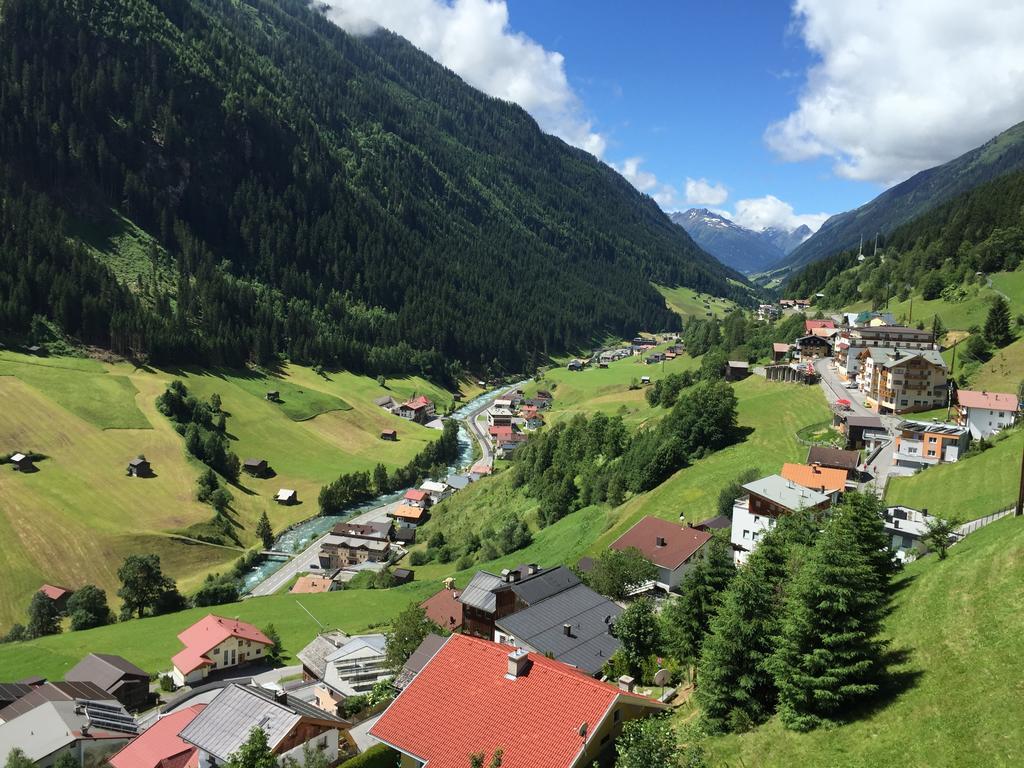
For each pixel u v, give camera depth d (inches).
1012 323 6683.1
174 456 7263.8
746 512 3535.9
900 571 2488.9
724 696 1748.3
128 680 3390.7
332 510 7401.6
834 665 1594.5
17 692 3181.6
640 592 3304.6
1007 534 2150.6
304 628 4416.8
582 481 6028.5
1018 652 1497.3
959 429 4434.1
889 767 1363.2
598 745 1448.1
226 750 1828.2
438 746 1473.9
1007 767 1234.0
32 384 7687.0
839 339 7716.5
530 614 2568.9
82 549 5659.5
